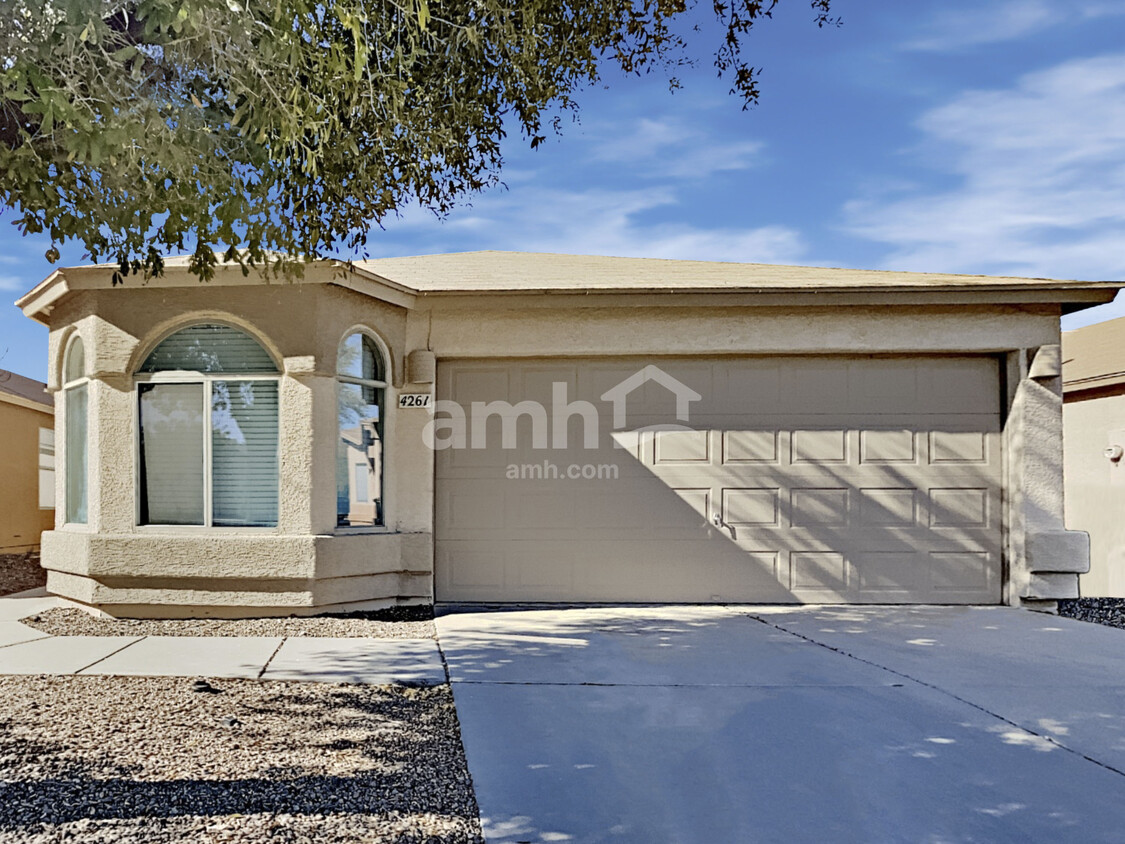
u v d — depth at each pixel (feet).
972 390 28.45
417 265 34.42
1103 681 18.07
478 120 21.06
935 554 28.12
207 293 24.66
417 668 18.85
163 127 15.16
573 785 12.23
